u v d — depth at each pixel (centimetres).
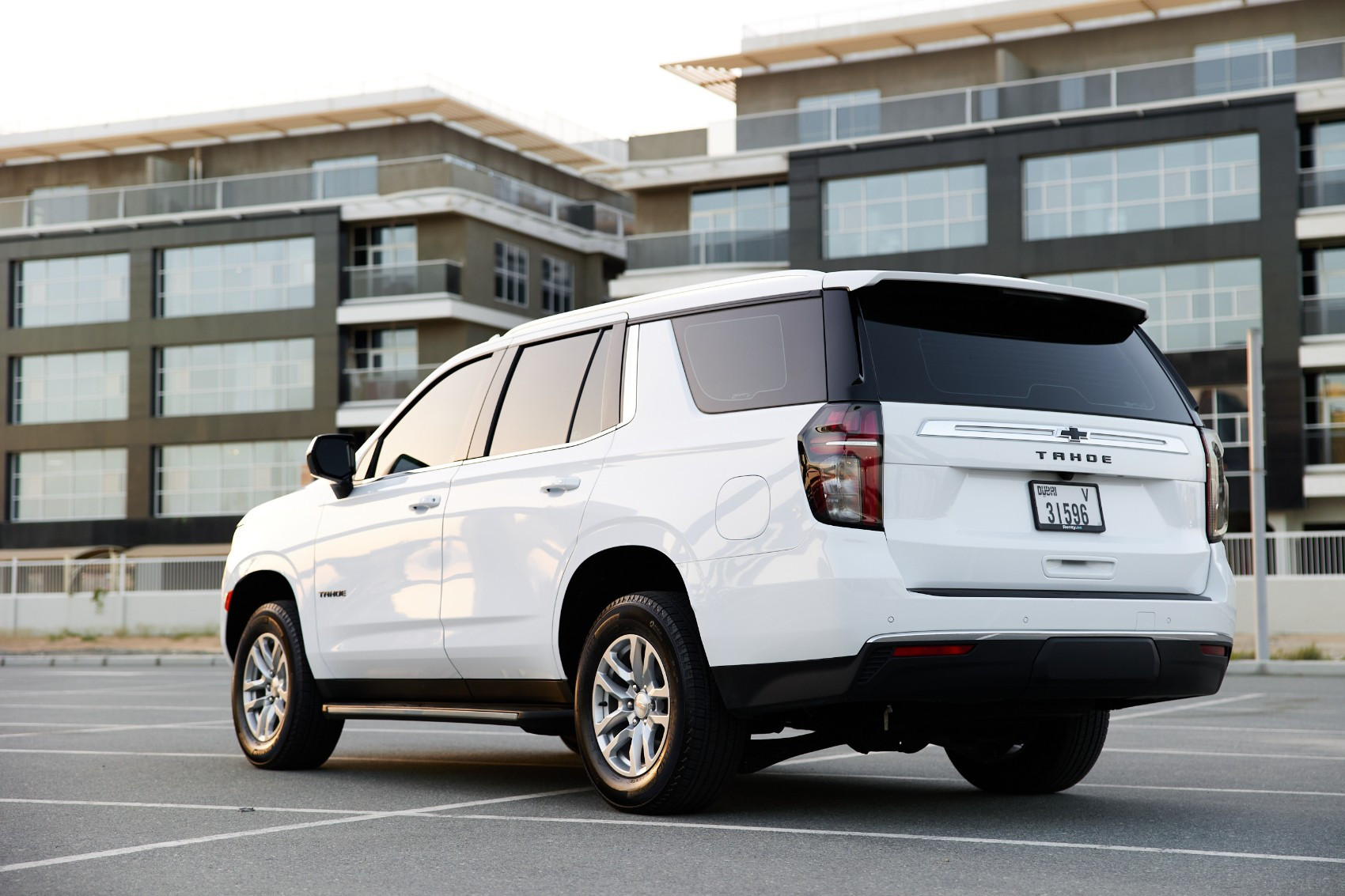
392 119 4866
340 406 4600
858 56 4191
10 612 3338
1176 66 3609
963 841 506
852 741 555
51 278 4975
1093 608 519
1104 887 430
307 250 4672
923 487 505
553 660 591
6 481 4966
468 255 4609
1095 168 3650
